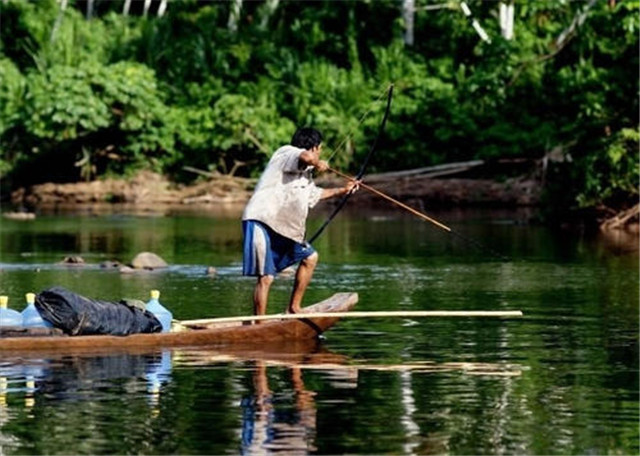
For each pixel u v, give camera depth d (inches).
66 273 1937.7
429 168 3555.6
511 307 1596.9
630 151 2792.8
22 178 3725.4
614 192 2807.6
